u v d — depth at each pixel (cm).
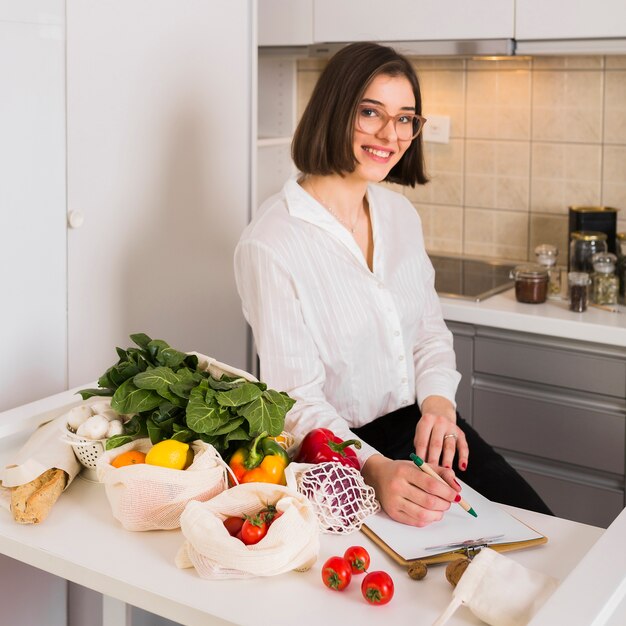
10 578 196
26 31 193
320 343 186
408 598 119
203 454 135
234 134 256
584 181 287
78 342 216
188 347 251
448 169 311
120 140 220
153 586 119
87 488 147
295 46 292
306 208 186
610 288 255
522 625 110
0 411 199
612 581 114
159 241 236
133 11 218
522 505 182
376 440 196
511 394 257
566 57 281
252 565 117
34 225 201
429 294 217
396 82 179
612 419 243
